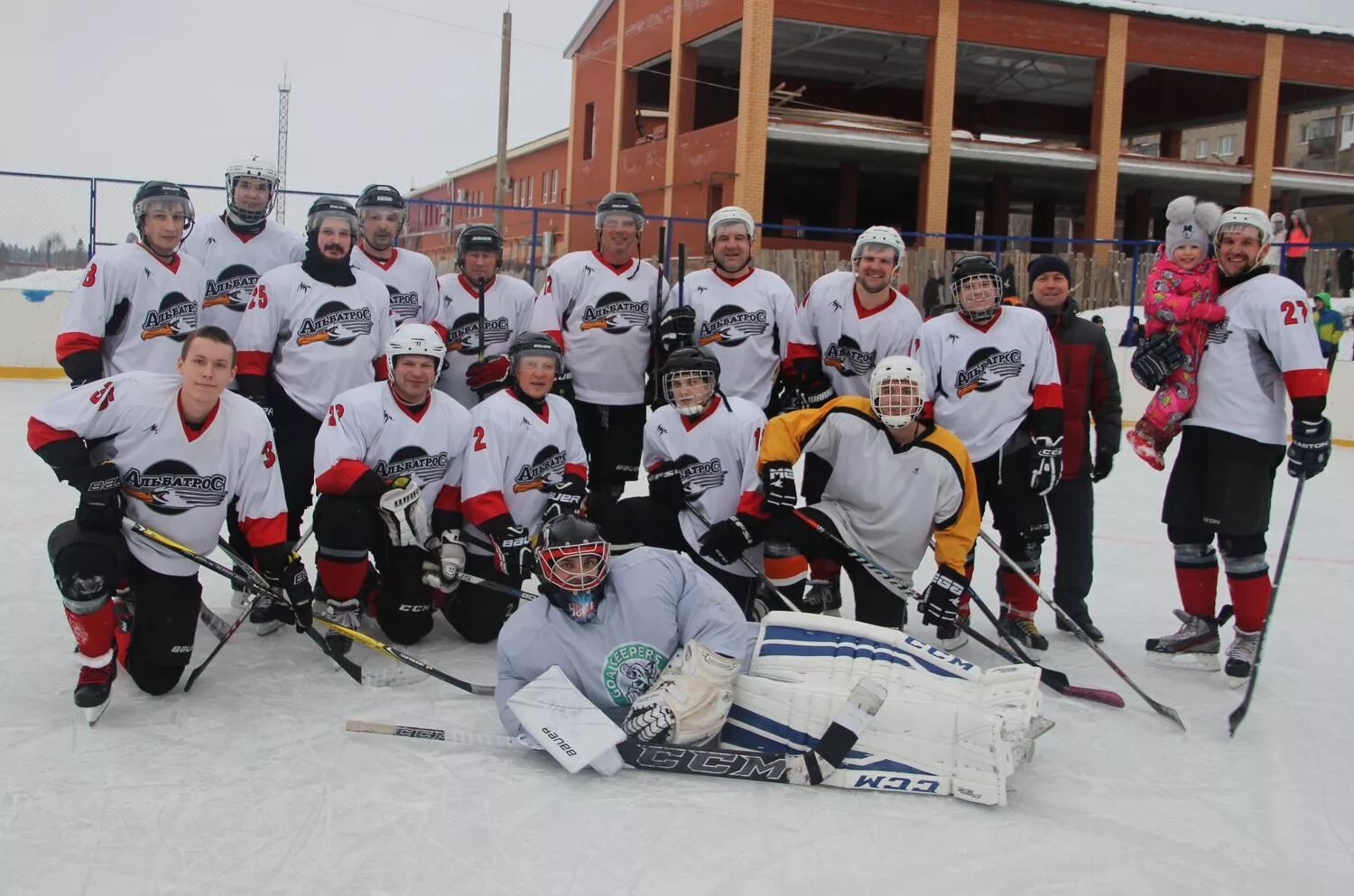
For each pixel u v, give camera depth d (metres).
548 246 16.12
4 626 4.39
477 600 4.43
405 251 5.33
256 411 3.80
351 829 2.82
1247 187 22.09
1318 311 12.62
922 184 19.73
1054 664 4.48
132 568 3.65
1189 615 4.54
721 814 2.97
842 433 4.11
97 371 4.35
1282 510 8.40
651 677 3.37
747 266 5.37
